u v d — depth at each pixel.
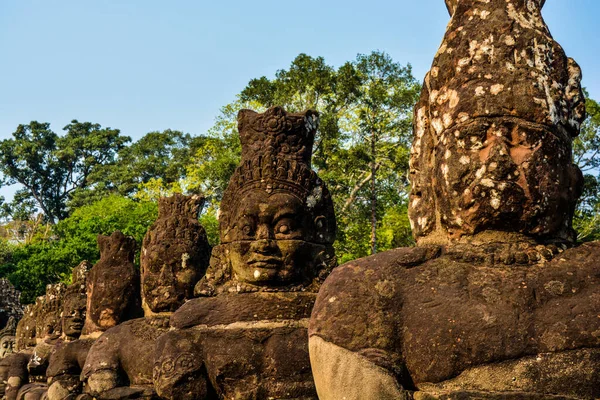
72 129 53.34
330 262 6.41
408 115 24.22
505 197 3.57
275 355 5.82
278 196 6.23
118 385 7.70
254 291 6.14
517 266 3.48
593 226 16.59
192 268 8.07
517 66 3.75
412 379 3.45
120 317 9.04
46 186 51.62
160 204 8.63
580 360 3.16
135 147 49.97
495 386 3.23
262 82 25.83
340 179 23.53
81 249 27.81
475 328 3.30
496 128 3.65
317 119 6.74
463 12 4.02
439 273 3.53
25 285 29.20
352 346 3.52
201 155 29.05
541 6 4.14
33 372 11.69
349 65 24.14
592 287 3.30
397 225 25.11
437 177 3.84
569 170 3.76
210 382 5.96
